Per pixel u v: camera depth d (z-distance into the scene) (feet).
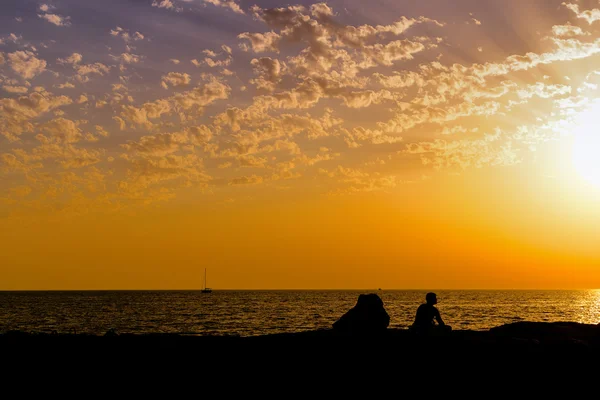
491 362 55.88
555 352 59.06
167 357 62.28
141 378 53.67
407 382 50.52
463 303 520.42
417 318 63.26
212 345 68.74
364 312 67.26
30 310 380.58
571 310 390.21
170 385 51.29
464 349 60.13
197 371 56.03
